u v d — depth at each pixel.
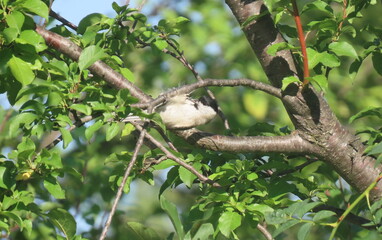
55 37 8.80
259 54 8.57
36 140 12.73
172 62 16.47
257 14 8.52
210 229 8.35
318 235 12.14
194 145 8.81
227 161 9.31
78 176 8.17
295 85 8.44
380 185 8.75
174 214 7.89
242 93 16.14
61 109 8.12
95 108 7.88
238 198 8.43
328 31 8.88
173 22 9.90
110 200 12.91
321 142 8.64
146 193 14.60
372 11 15.39
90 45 8.88
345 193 10.88
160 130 8.83
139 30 9.77
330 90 16.70
